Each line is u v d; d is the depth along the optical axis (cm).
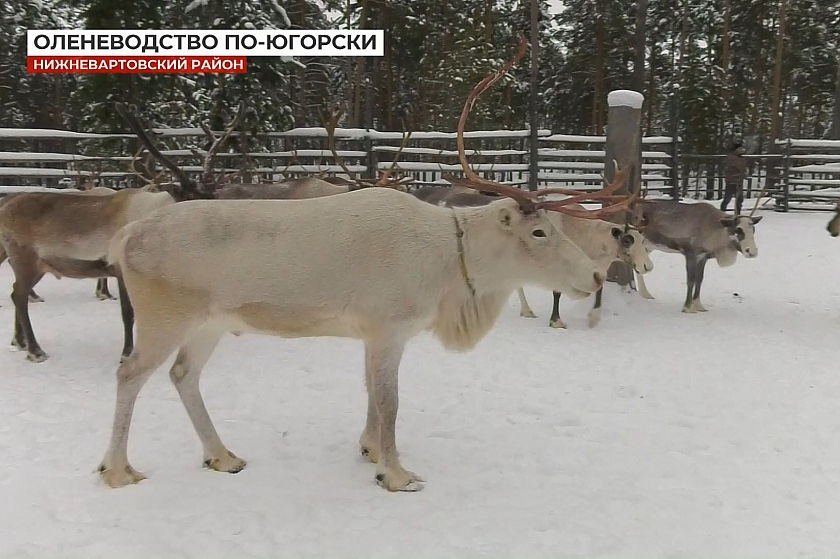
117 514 341
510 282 401
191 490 369
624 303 861
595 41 2983
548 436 452
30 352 602
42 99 2592
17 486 366
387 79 2683
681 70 2766
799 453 426
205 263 354
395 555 309
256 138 1672
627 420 482
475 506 356
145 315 360
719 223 810
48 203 613
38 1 2059
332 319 370
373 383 373
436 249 377
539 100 3272
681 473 397
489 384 555
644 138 1905
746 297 905
